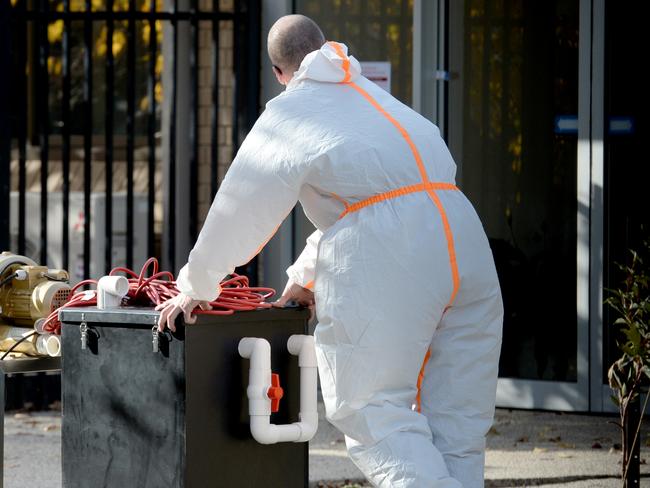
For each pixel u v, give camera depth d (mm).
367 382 11812
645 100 23688
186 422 11891
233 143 24656
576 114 24172
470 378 12414
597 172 23703
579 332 23875
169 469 12023
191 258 11992
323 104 12305
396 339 11820
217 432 12250
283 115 12273
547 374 24469
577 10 24125
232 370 12406
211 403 12156
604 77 23688
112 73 24875
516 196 24734
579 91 23891
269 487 12898
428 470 11633
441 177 12414
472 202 25031
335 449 20672
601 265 23641
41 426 23141
